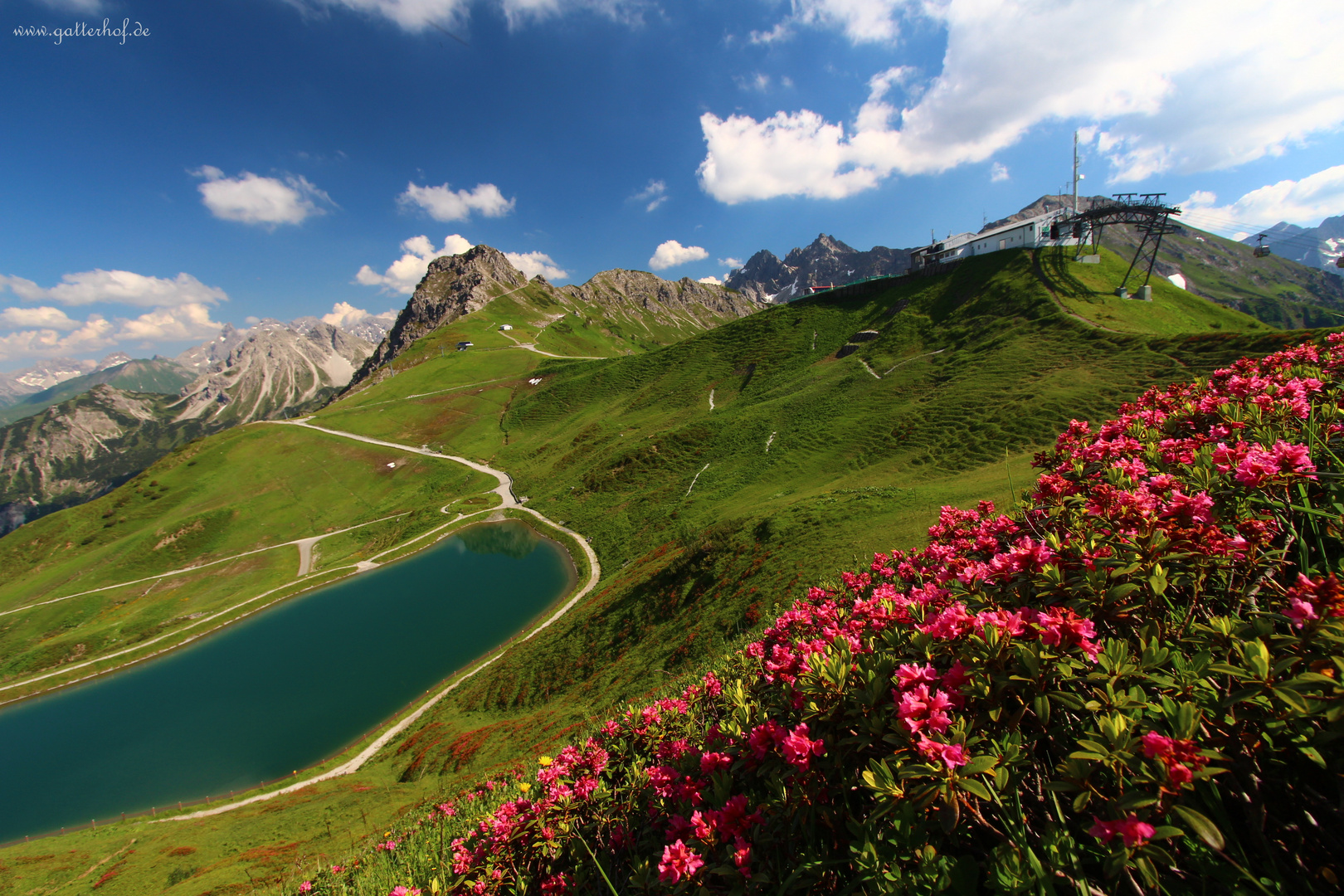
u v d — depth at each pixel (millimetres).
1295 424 4020
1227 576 2814
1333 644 1877
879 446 54938
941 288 86125
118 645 75875
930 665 2719
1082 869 1959
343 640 63312
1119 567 2604
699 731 5406
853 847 2354
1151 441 4539
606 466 88625
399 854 9453
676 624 32656
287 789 37688
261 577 91625
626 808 4242
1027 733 2492
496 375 178000
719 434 79625
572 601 59594
